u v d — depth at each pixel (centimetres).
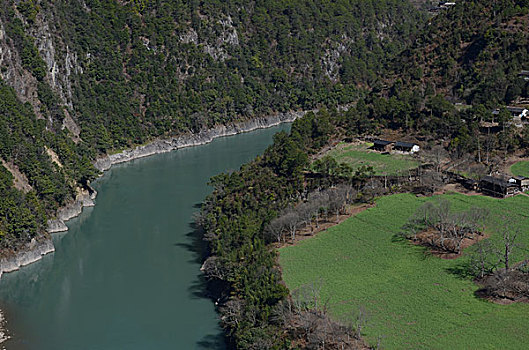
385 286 15775
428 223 18838
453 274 16138
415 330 13812
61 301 17312
